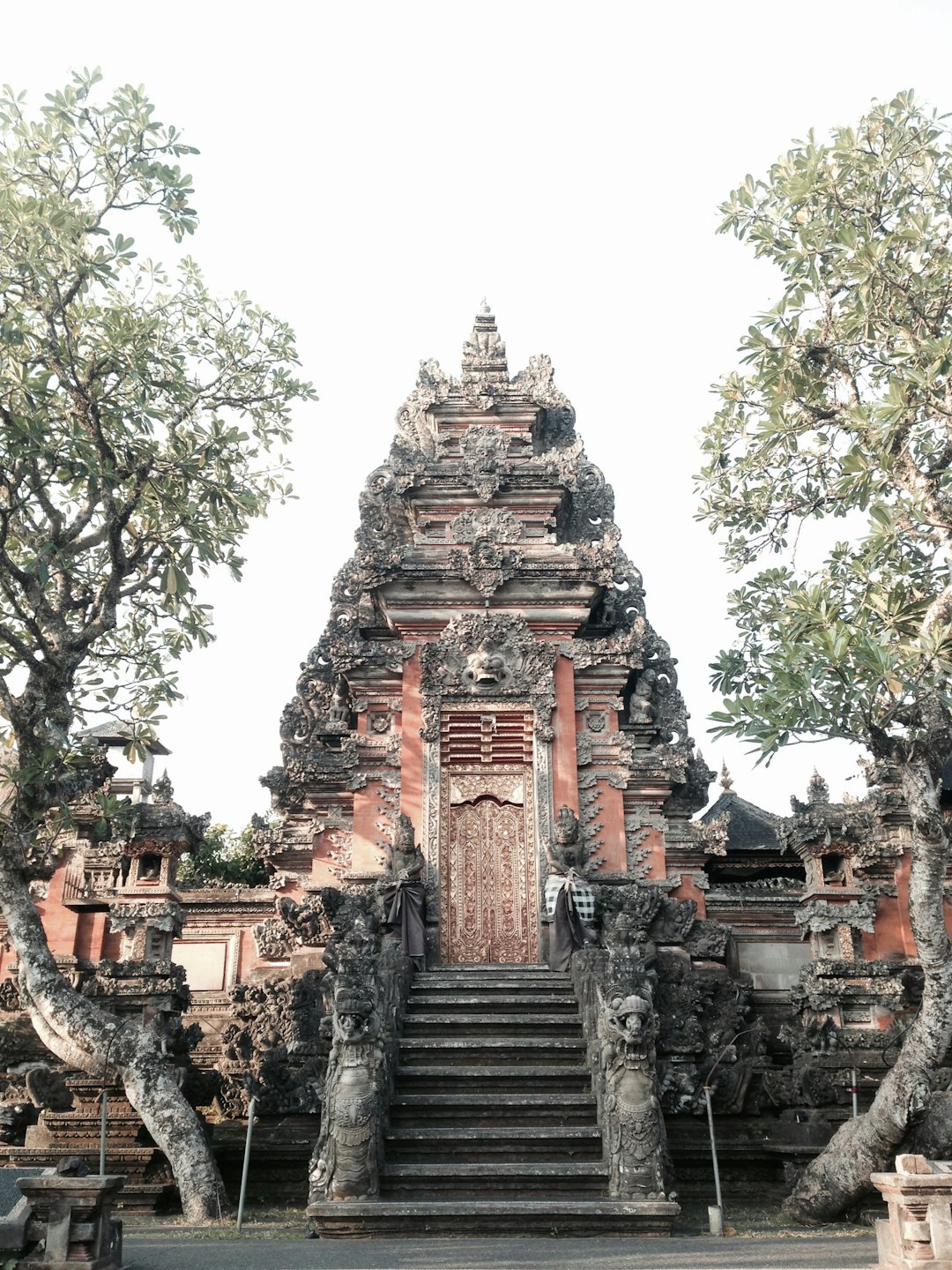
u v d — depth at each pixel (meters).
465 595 22.20
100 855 21.88
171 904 17.66
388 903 19.23
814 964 17.17
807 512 16.20
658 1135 12.91
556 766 21.11
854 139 14.73
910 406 13.76
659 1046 17.05
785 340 15.14
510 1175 12.84
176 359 16.81
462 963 20.11
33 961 14.34
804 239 14.67
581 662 21.91
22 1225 8.80
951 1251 8.40
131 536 17.09
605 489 24.17
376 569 22.11
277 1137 15.79
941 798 21.67
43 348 15.34
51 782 14.91
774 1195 15.39
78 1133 15.19
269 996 18.98
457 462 23.70
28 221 14.66
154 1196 14.37
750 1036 17.69
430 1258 10.12
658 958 19.39
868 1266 9.45
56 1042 14.11
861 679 12.56
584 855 20.30
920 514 14.02
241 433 16.75
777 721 12.72
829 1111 15.63
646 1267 9.48
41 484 15.58
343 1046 13.20
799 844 18.77
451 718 21.53
